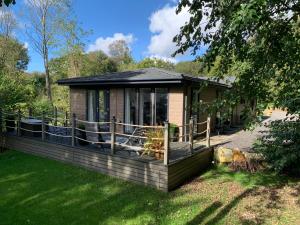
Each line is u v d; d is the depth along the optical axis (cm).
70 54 2680
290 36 336
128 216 555
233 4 304
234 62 360
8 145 1116
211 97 1304
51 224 533
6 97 1299
